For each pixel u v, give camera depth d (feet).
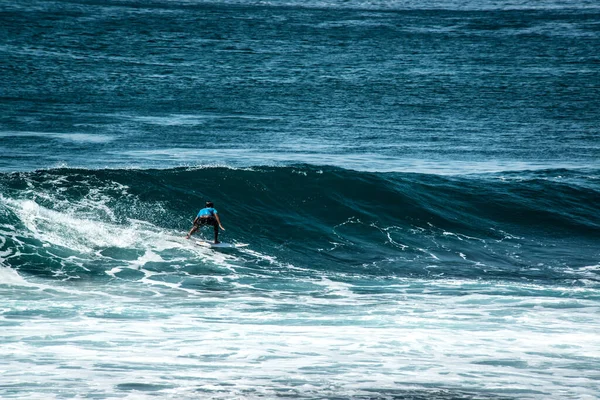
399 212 255.29
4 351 127.75
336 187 260.83
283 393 112.16
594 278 207.10
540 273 211.41
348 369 123.44
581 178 319.47
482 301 174.91
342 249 225.76
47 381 114.01
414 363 127.03
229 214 238.48
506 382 118.42
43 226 211.00
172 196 240.53
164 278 188.65
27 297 166.81
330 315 158.81
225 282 188.24
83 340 135.85
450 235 244.22
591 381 119.65
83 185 236.63
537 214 267.18
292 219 242.58
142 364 123.65
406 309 165.37
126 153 367.66
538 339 142.31
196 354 129.70
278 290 182.70
